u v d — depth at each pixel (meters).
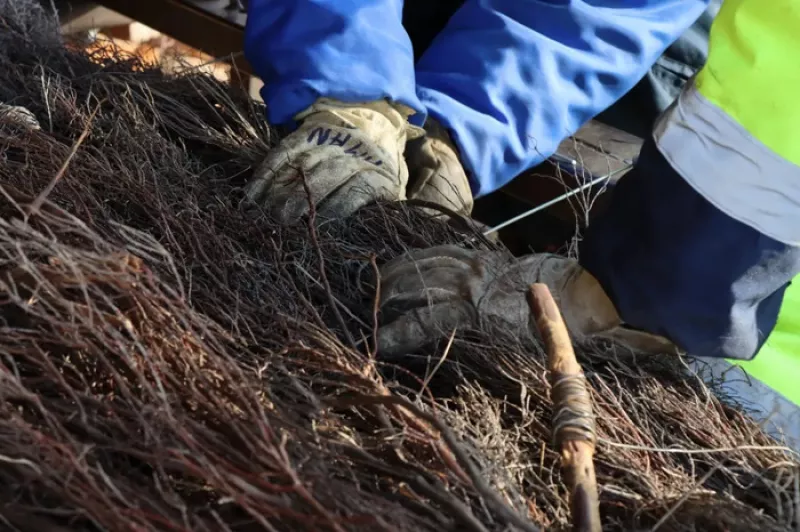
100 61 1.82
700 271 0.90
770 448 0.95
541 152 1.70
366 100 1.40
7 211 1.04
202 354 0.84
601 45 1.71
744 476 0.96
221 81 1.76
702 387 1.09
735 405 1.14
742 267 0.89
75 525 0.73
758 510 0.88
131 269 0.85
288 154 1.32
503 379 1.03
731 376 1.26
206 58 2.45
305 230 1.24
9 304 0.89
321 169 1.30
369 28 1.41
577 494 0.75
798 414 1.21
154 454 0.70
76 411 0.75
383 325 1.11
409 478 0.75
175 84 1.69
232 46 2.28
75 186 1.13
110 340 0.80
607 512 0.88
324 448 0.77
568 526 0.79
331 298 1.02
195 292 1.03
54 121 1.45
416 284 1.09
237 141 1.53
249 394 0.79
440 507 0.77
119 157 1.26
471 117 1.58
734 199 0.86
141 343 0.82
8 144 1.21
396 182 1.38
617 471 0.92
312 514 0.70
